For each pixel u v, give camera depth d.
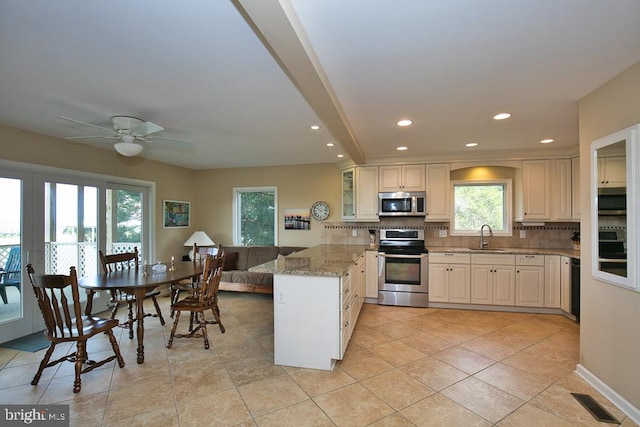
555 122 3.10
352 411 2.08
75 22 1.51
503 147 4.19
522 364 2.72
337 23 1.52
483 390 2.33
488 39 1.69
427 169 4.69
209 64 1.95
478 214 4.93
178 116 2.94
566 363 2.74
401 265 4.52
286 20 1.28
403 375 2.54
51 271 3.74
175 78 2.14
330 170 5.50
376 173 4.88
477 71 2.06
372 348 3.06
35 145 3.47
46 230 3.68
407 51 1.80
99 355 2.95
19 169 3.41
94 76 2.11
